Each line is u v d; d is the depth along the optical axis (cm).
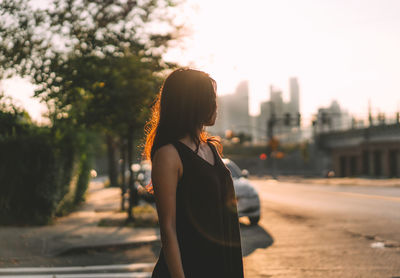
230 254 175
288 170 7381
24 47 544
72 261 687
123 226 1023
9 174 1064
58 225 1045
